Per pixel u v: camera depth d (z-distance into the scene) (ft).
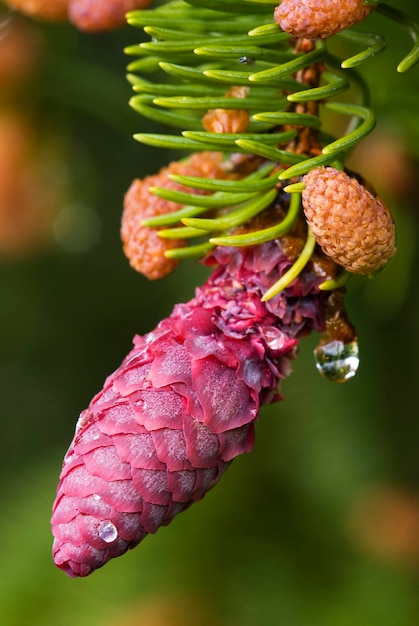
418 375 1.19
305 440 1.19
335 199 0.85
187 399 0.86
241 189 0.89
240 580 1.16
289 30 0.86
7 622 1.15
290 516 1.18
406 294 1.18
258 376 0.87
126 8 0.97
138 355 0.87
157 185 0.92
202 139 0.88
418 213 1.14
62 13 1.00
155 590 1.16
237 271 0.89
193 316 0.88
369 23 1.03
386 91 1.07
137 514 0.85
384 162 1.12
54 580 1.17
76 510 0.85
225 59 0.90
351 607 1.14
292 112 0.90
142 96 0.93
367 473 1.18
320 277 0.89
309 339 1.19
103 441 0.85
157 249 0.92
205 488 0.87
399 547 1.16
